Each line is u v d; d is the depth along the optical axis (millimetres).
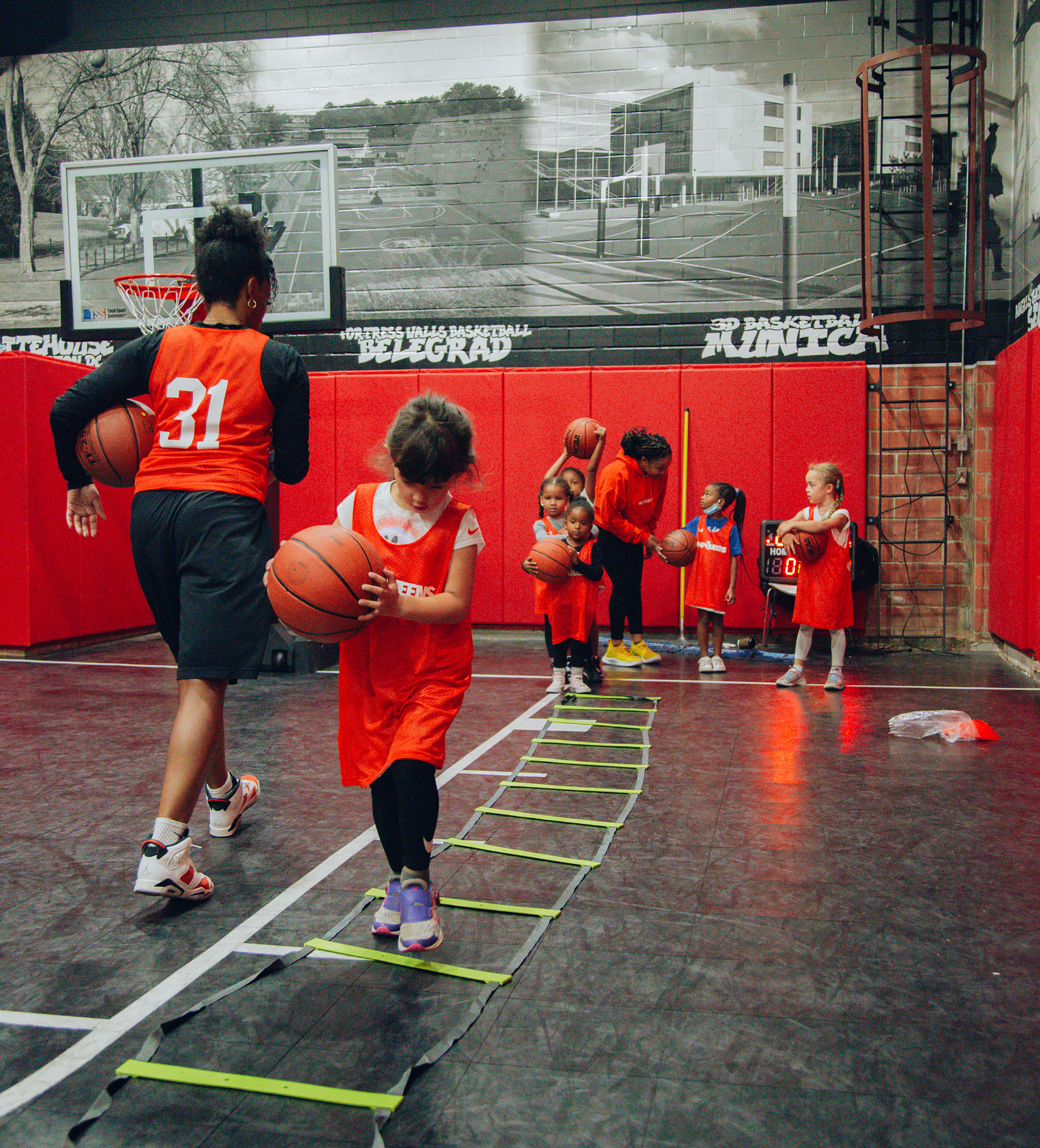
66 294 8242
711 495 5793
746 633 7320
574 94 7621
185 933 2105
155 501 2283
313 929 2129
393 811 2049
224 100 8094
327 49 7930
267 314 7953
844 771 3514
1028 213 6406
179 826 2197
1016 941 2080
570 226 7660
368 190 7898
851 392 7082
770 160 7395
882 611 7219
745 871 2504
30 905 2262
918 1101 1482
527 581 7488
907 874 2482
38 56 8305
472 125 7754
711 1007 1779
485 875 2461
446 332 7828
